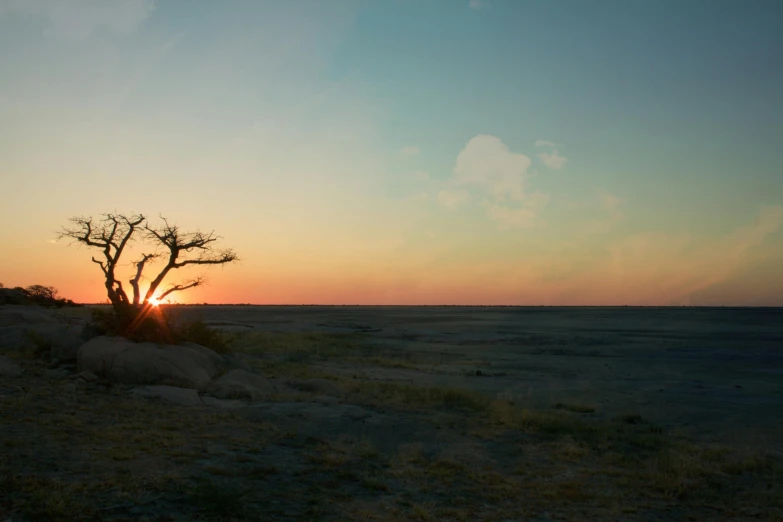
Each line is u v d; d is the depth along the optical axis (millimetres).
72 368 18266
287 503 8289
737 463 12148
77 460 9266
